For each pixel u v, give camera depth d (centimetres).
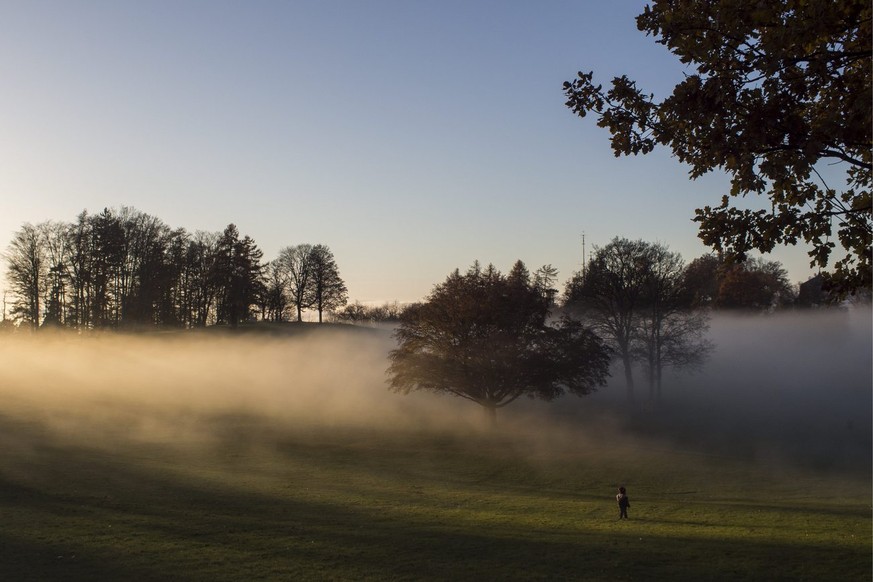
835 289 1135
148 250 11919
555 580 2011
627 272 7869
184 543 2439
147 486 3616
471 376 6400
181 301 13125
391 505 3312
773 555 2281
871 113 912
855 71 1047
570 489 4069
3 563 2136
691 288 8031
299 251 14875
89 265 11169
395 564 2183
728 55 1054
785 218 1091
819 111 1087
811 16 946
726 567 2139
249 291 12681
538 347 6419
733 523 2959
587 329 6650
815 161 990
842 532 2720
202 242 13300
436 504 3391
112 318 11750
